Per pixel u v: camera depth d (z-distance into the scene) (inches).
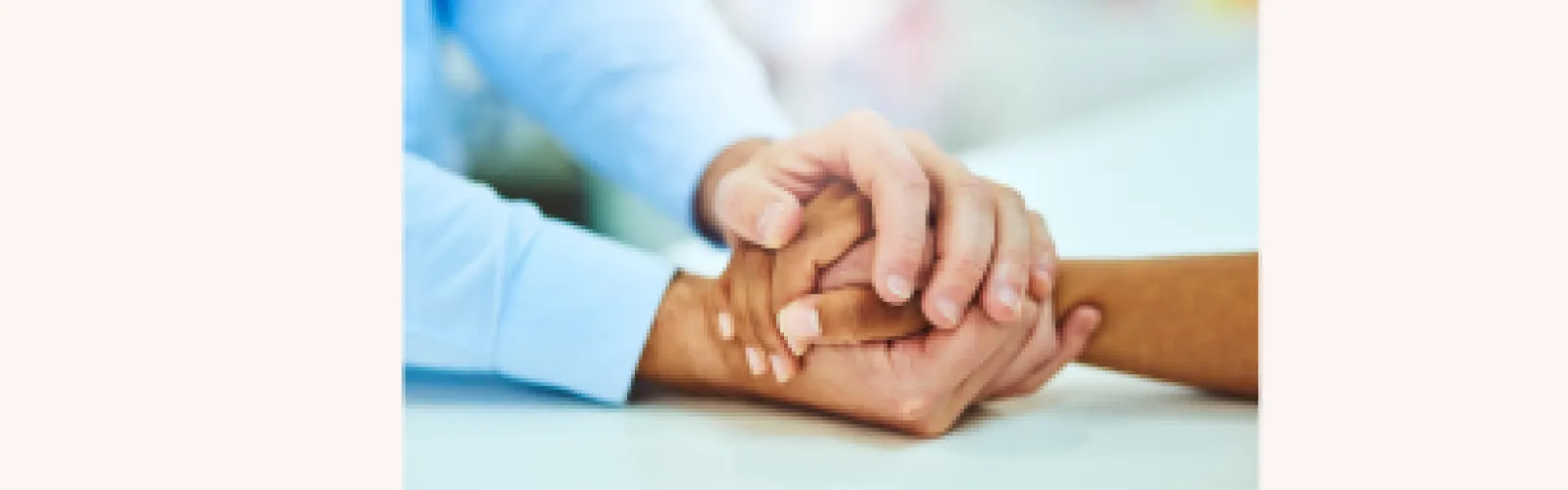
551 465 39.3
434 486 39.8
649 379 42.4
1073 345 42.5
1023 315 40.4
